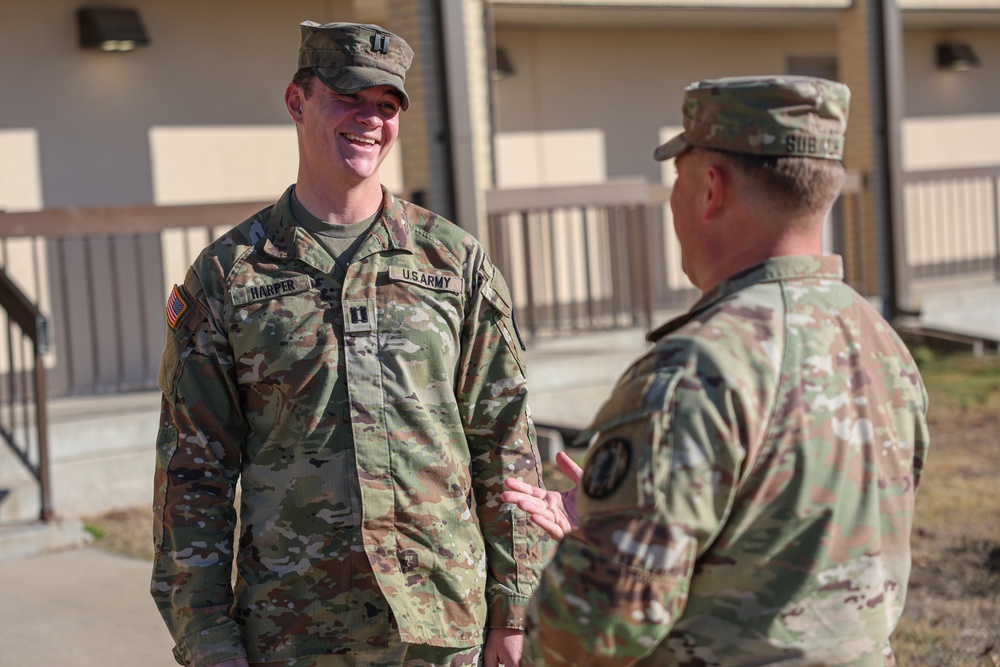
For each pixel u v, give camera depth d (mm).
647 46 10961
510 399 2385
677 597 1513
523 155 10289
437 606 2256
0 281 5719
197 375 2242
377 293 2277
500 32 10148
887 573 1642
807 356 1592
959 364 9844
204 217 7008
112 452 6430
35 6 7477
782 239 1658
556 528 1971
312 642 2203
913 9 10758
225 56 8188
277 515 2219
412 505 2234
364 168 2271
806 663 1562
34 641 4309
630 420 1548
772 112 1605
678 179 1744
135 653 4191
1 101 7383
